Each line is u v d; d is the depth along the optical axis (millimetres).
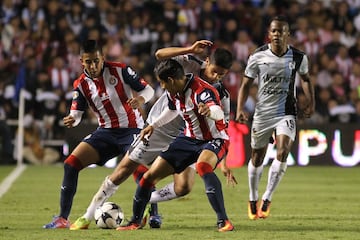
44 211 33250
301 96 61125
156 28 67750
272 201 37719
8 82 61781
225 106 27953
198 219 30750
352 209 34562
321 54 66562
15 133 60031
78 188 42969
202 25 68500
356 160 57031
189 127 26547
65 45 64625
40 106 60281
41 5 67312
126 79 28297
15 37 65000
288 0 71750
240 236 25609
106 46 64875
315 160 57156
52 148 60062
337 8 71750
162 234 26031
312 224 29312
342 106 62781
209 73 27531
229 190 42094
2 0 68188
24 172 52812
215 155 26266
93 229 27312
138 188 26953
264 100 31766
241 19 69625
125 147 28484
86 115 58375
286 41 31531
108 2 69812
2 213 32531
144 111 58469
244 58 66250
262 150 31766
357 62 67625
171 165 26625
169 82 25797
